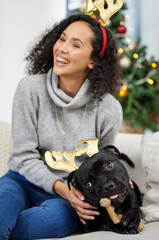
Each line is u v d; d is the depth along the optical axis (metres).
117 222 1.06
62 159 1.26
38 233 1.15
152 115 3.12
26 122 1.36
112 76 1.53
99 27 1.41
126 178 1.05
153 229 1.11
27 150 1.34
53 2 3.63
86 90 1.41
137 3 4.48
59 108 1.43
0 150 1.77
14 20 3.31
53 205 1.18
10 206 1.13
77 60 1.34
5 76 3.30
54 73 1.42
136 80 2.71
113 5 1.45
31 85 1.40
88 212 1.10
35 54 1.60
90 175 1.03
